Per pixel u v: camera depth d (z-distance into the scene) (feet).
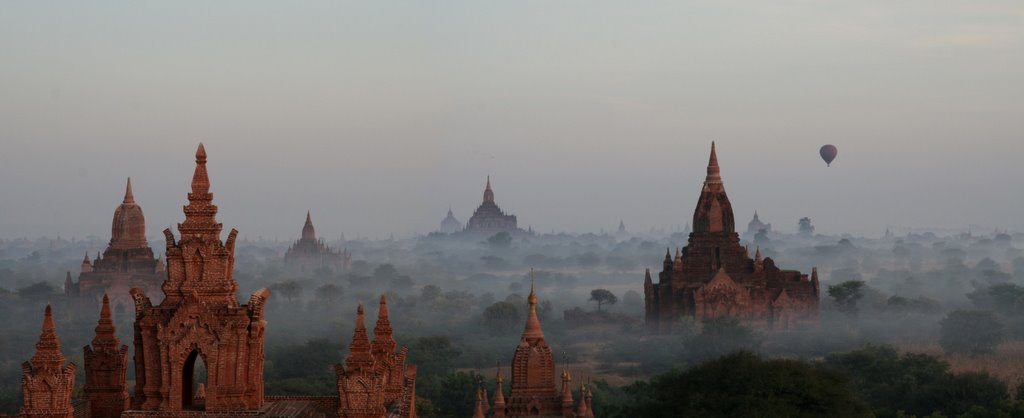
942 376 412.98
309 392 425.28
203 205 165.07
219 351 158.51
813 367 324.80
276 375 489.26
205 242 163.12
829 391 303.89
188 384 165.07
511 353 625.82
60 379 153.79
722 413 299.58
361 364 159.94
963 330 604.49
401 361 181.68
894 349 533.14
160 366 159.43
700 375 319.06
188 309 159.02
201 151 166.09
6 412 400.88
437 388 441.68
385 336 193.26
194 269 163.22
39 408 153.28
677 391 318.04
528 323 304.09
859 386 437.17
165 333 158.51
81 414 166.40
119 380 172.04
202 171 165.68
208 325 158.61
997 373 476.54
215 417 155.84
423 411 385.50
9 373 513.86
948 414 385.09
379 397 154.71
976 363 522.88
